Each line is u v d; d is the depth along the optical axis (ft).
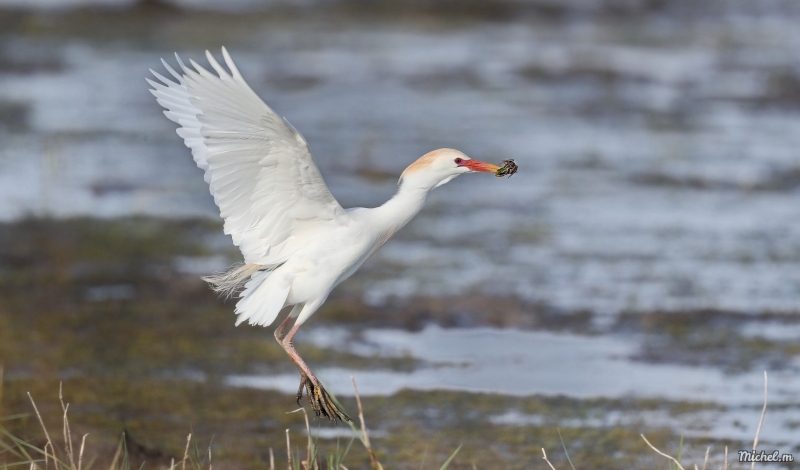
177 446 33.71
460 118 88.12
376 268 53.57
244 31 125.08
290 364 41.78
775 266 53.21
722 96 95.50
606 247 56.59
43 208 61.16
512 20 134.41
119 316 46.47
